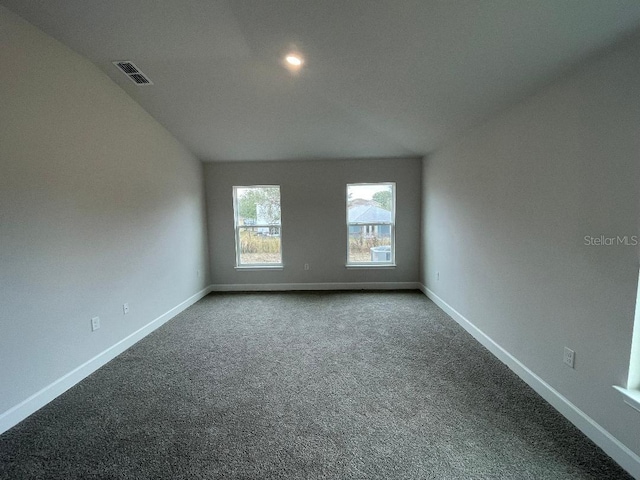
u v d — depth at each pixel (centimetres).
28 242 206
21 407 197
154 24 217
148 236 345
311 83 290
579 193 177
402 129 372
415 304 429
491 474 149
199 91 308
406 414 196
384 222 508
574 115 180
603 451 162
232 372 252
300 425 187
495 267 271
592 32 151
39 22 210
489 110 263
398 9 180
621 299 153
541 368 212
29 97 208
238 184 499
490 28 175
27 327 204
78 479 150
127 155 311
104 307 275
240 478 149
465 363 262
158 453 166
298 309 415
